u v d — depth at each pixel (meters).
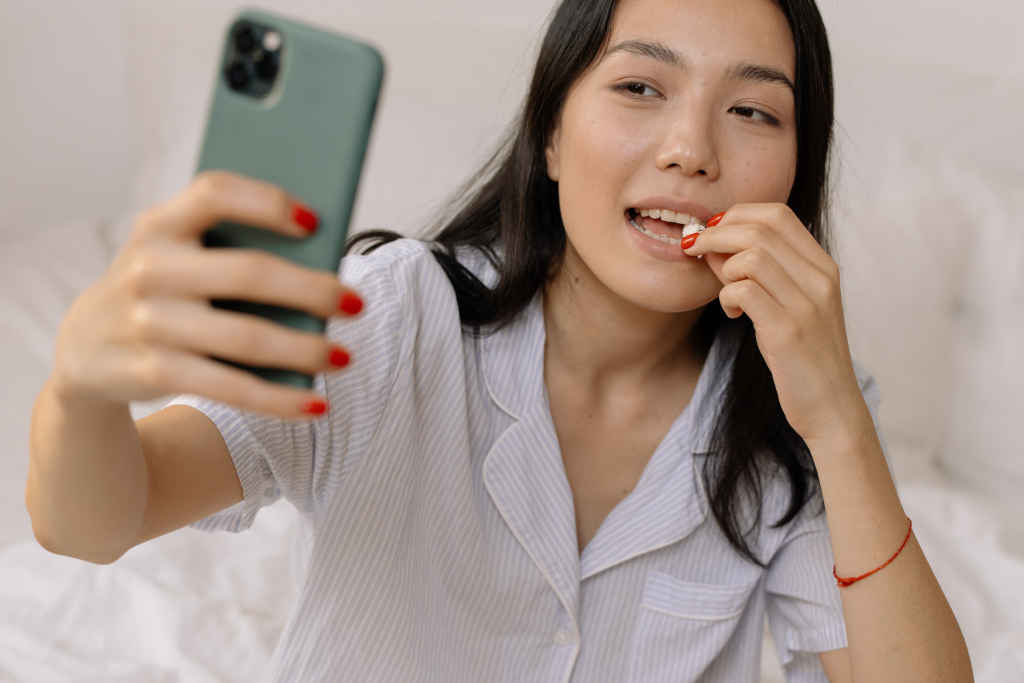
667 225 0.81
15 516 1.35
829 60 0.86
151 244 0.43
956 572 1.43
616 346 0.88
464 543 0.83
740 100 0.79
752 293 0.75
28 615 1.14
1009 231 1.82
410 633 0.82
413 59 2.14
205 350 0.42
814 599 0.92
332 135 0.47
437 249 0.88
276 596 1.26
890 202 1.86
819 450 0.79
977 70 2.10
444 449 0.81
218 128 0.49
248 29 0.49
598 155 0.78
